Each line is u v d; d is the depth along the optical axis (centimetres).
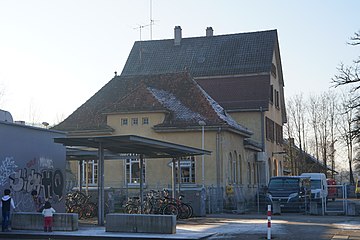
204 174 3575
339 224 2377
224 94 4788
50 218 2036
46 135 2600
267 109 4584
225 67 4988
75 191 3095
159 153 2723
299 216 2956
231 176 3769
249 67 4906
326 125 7388
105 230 2002
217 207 3284
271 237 1881
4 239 1956
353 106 3838
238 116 4650
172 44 5431
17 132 2389
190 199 2894
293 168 6512
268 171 4803
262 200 3681
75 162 3944
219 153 3572
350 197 5688
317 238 1856
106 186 3791
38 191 2511
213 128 3578
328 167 7869
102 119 3925
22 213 2116
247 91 4759
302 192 3366
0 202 2256
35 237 1950
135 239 1831
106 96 4184
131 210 2753
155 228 1939
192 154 2756
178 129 3634
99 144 2241
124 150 2520
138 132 3753
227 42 5275
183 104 3831
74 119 3997
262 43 5131
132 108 3756
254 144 4372
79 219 2728
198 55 5234
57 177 2672
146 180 3716
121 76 4341
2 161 2284
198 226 2256
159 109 3697
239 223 2416
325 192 3738
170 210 2616
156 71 5194
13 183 2344
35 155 2505
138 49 5500
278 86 5538
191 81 4059
